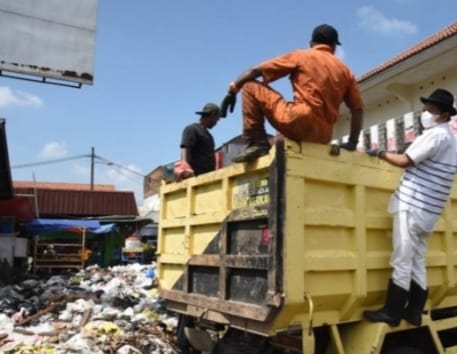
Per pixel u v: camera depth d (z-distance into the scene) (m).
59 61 11.88
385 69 11.16
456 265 4.70
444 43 9.54
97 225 24.64
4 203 18.20
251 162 3.88
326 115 3.88
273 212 3.53
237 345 4.48
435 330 4.36
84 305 9.32
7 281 14.13
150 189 39.59
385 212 4.23
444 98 4.20
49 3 11.90
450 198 4.71
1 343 7.02
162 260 5.27
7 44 11.38
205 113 6.47
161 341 7.19
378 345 3.83
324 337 3.96
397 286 3.96
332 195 3.82
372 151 4.14
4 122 11.58
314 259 3.58
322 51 4.13
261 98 3.92
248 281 3.85
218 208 4.34
